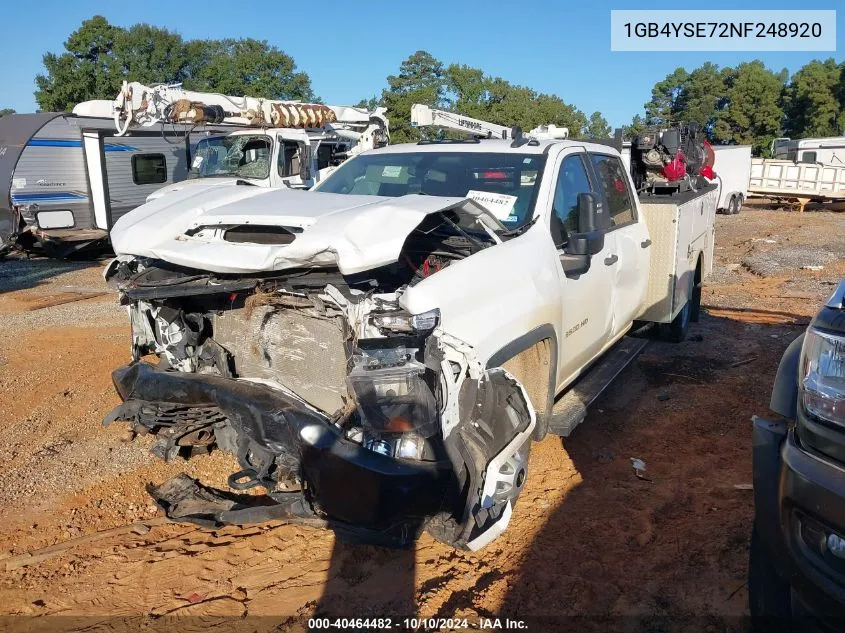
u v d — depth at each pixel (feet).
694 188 25.17
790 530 8.06
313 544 12.27
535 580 11.16
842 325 7.93
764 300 32.50
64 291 36.55
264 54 160.86
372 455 9.80
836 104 195.11
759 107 201.16
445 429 9.81
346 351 10.64
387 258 10.39
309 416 10.37
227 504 12.73
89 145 50.88
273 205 12.67
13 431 16.94
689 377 21.13
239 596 10.84
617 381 20.83
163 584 11.14
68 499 13.73
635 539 12.29
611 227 17.54
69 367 22.03
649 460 15.47
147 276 13.05
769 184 88.07
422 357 9.80
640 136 24.53
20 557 11.78
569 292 14.40
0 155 48.62
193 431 13.57
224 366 12.69
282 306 11.96
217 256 11.45
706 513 13.10
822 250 48.91
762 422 9.07
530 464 15.23
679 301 22.18
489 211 13.07
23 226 48.55
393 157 17.04
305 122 48.70
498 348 11.39
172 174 55.93
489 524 10.87
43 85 161.17
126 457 15.49
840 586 7.47
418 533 10.28
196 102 42.11
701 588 10.95
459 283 10.77
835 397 7.79
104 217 51.52
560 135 27.68
